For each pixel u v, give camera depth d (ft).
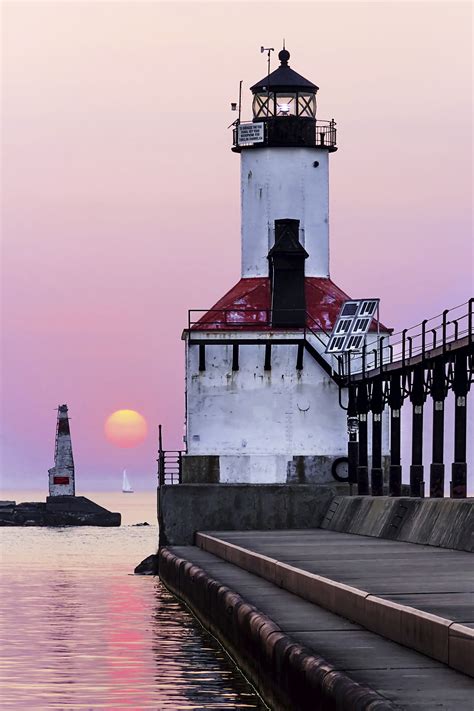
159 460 434.71
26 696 172.04
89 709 163.02
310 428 414.41
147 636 235.61
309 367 415.23
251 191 448.65
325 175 449.48
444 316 288.71
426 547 259.39
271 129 447.42
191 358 413.59
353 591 161.99
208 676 185.78
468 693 112.37
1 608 292.81
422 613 134.92
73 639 232.32
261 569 236.43
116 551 599.16
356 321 395.96
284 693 142.82
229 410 414.21
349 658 130.82
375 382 374.63
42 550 609.42
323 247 447.42
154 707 163.12
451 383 297.74
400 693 112.37
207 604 235.40
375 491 375.25
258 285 435.53
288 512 385.91
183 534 385.29
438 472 303.48
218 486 386.11
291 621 163.53
